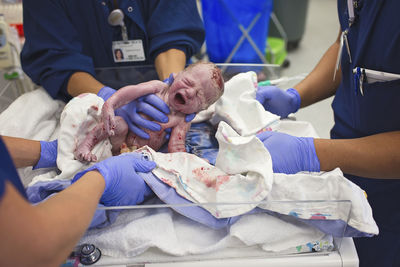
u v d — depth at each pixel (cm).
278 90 114
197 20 134
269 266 75
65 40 121
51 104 117
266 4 214
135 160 82
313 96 120
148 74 131
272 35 296
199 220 76
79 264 73
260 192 73
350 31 93
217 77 96
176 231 78
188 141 107
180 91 92
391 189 95
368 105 86
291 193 77
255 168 75
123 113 97
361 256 112
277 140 86
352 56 93
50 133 112
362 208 73
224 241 75
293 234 77
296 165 84
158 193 80
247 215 79
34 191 76
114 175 71
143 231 75
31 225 39
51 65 117
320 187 77
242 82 107
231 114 102
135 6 122
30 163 91
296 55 295
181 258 75
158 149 104
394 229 100
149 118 99
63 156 90
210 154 99
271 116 100
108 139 96
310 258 76
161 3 126
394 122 84
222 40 226
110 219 74
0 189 36
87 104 96
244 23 218
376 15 80
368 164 81
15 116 107
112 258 75
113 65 138
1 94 132
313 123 195
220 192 77
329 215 73
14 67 144
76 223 47
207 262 75
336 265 76
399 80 77
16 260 38
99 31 126
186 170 85
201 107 97
